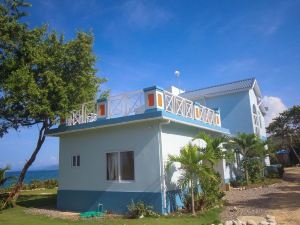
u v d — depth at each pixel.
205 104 24.97
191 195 11.14
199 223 9.52
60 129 13.93
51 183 28.44
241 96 23.67
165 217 10.45
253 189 17.05
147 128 11.70
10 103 13.74
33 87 13.37
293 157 37.84
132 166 12.01
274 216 10.09
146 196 11.31
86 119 14.14
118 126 12.37
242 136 19.61
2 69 14.34
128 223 9.73
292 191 15.53
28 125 15.86
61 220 11.07
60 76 14.90
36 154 16.09
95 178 13.05
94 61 16.14
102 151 12.98
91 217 11.32
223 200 13.10
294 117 36.16
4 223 10.85
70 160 14.16
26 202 17.02
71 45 15.27
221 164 17.66
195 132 14.30
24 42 14.70
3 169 15.51
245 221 9.46
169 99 11.99
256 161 20.25
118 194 12.12
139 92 11.75
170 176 11.56
